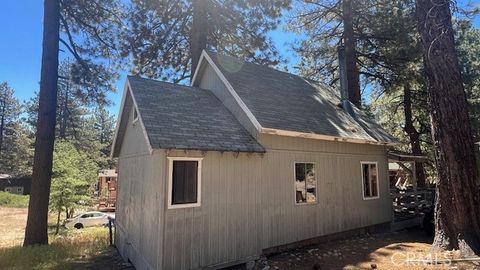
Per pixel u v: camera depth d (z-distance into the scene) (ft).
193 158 22.71
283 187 27.96
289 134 27.86
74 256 30.94
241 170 25.29
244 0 48.98
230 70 34.01
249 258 24.67
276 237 26.76
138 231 25.66
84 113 130.41
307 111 34.01
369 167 37.22
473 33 61.87
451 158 22.49
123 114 32.40
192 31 50.52
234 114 30.27
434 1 23.50
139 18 48.55
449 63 22.97
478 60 58.54
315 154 31.22
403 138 72.43
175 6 50.24
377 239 32.22
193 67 49.11
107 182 121.39
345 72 43.32
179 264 21.09
